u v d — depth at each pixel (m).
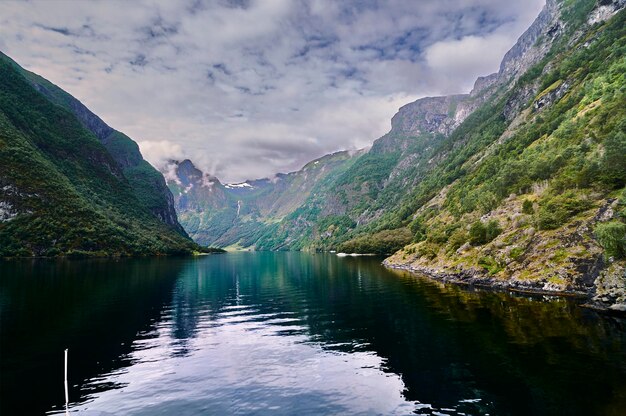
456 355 30.67
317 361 31.14
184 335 40.94
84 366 30.47
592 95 159.50
